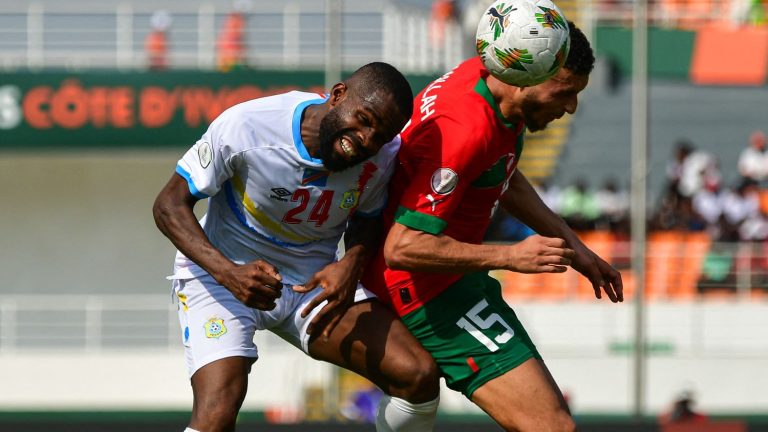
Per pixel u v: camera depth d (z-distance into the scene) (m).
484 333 16.34
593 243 55.59
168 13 61.75
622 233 55.88
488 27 14.84
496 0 15.11
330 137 14.46
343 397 49.91
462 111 15.21
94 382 55.53
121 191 62.91
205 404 15.30
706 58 58.75
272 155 15.06
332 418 45.78
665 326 54.09
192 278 16.11
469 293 16.59
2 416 43.41
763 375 52.12
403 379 15.86
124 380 55.53
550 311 54.22
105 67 57.97
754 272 54.78
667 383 52.53
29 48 61.62
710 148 63.34
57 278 62.53
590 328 53.84
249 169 15.24
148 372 55.66
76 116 56.78
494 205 16.47
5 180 62.50
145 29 60.38
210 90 56.44
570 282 55.28
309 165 15.04
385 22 59.00
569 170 61.50
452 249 15.12
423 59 58.62
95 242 62.78
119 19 62.44
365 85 14.31
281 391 53.16
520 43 14.54
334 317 15.63
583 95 63.16
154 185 62.91
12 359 55.62
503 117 15.38
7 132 56.84
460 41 59.00
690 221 56.31
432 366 15.99
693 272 55.06
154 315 60.84
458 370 16.52
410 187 15.32
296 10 59.66
